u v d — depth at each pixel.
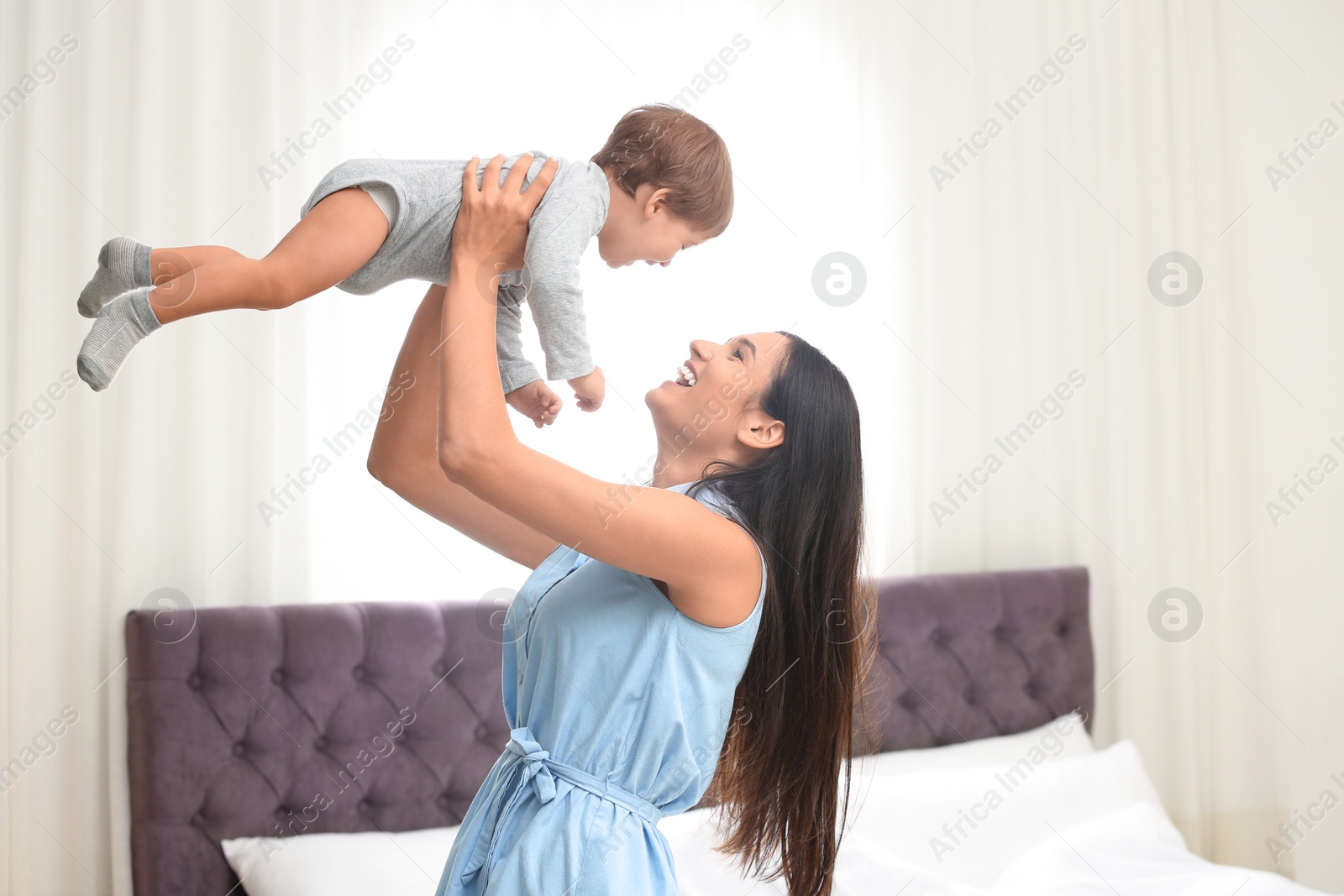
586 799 1.05
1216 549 3.04
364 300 2.32
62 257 2.10
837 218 2.71
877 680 2.59
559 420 2.39
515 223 1.10
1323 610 3.07
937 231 2.83
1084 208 2.96
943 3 2.85
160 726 2.04
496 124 2.42
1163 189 3.03
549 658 1.09
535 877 1.02
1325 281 3.08
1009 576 2.80
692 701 1.08
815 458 1.17
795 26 2.70
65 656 2.08
